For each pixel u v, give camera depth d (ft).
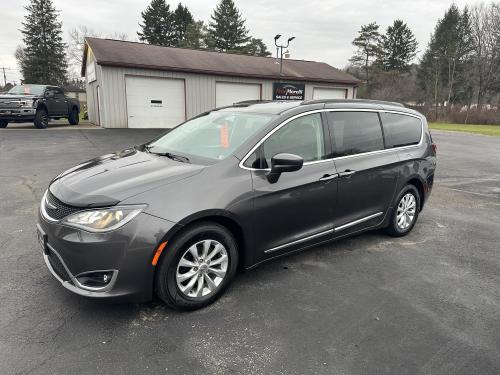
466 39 171.01
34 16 189.06
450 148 52.39
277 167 10.98
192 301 10.19
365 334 9.58
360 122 14.51
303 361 8.53
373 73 190.08
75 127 59.72
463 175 32.68
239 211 10.63
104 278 9.22
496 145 57.67
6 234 15.08
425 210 21.40
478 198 24.57
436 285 12.32
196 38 188.55
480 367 8.56
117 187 9.71
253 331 9.53
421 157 16.75
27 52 191.01
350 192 13.67
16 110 51.11
